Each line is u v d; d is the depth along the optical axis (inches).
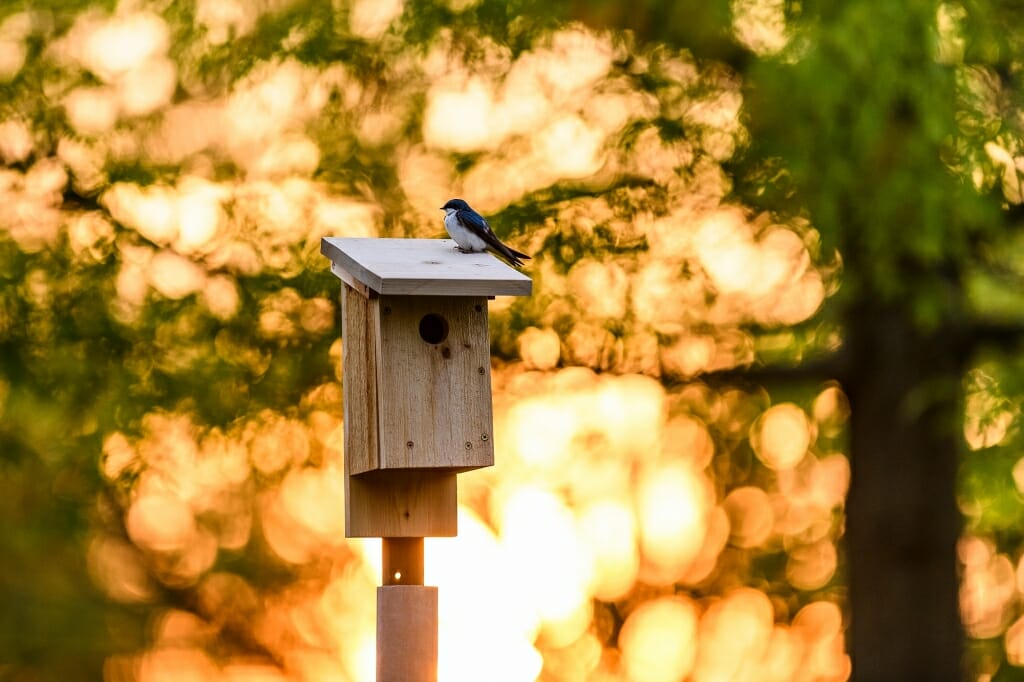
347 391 824.3
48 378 1364.4
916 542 1366.9
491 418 782.5
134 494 1430.9
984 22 1204.5
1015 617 1635.1
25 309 1371.8
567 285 1316.4
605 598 1807.3
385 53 1373.0
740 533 1722.4
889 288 1201.4
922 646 1364.4
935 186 1152.2
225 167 1392.7
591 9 1289.4
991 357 1323.8
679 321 1327.5
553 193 1321.4
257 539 1603.1
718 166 1321.4
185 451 1391.5
